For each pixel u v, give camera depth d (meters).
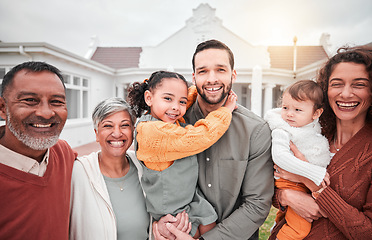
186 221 1.42
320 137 1.51
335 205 1.25
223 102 1.60
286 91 1.62
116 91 13.59
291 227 1.50
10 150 1.08
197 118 1.77
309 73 11.02
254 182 1.54
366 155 1.27
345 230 1.21
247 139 1.55
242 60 14.90
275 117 1.65
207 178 1.63
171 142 1.37
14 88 1.03
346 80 1.28
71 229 1.37
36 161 1.13
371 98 1.28
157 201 1.45
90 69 10.59
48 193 1.13
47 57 7.84
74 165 1.48
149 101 1.56
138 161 1.67
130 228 1.48
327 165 1.42
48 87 1.07
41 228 1.09
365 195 1.25
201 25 14.91
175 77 1.51
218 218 1.62
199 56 1.49
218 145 1.62
